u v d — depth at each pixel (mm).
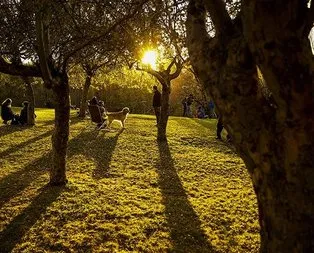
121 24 7914
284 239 3016
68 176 10438
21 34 8359
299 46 2738
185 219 7480
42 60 8125
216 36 3344
